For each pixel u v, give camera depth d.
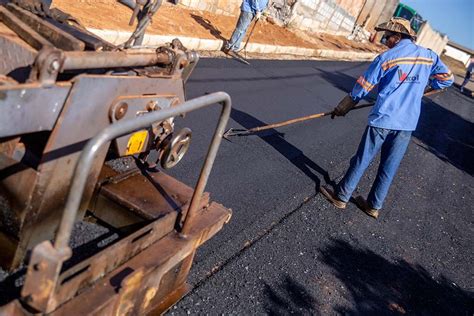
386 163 4.68
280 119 7.34
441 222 5.64
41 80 1.68
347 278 3.69
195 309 2.74
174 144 2.39
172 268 2.24
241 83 8.43
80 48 1.92
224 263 3.30
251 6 9.91
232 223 3.85
